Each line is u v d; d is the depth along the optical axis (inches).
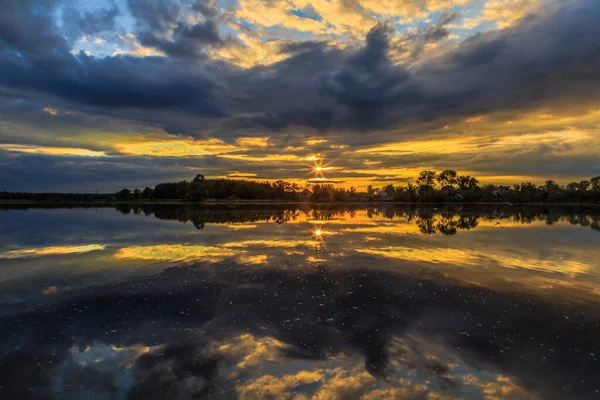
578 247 701.9
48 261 555.2
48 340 271.7
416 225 1213.7
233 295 381.4
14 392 205.3
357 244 736.3
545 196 4323.3
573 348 258.5
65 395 202.8
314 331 289.3
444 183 4495.6
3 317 317.4
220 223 1264.8
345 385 210.5
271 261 555.2
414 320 312.8
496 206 3282.5
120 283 427.5
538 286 414.3
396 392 203.9
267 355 247.4
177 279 446.3
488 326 298.5
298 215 1803.6
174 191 5167.3
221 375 221.8
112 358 243.6
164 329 292.5
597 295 377.7
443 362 238.8
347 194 5059.1
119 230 1002.7
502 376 221.9
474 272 485.4
